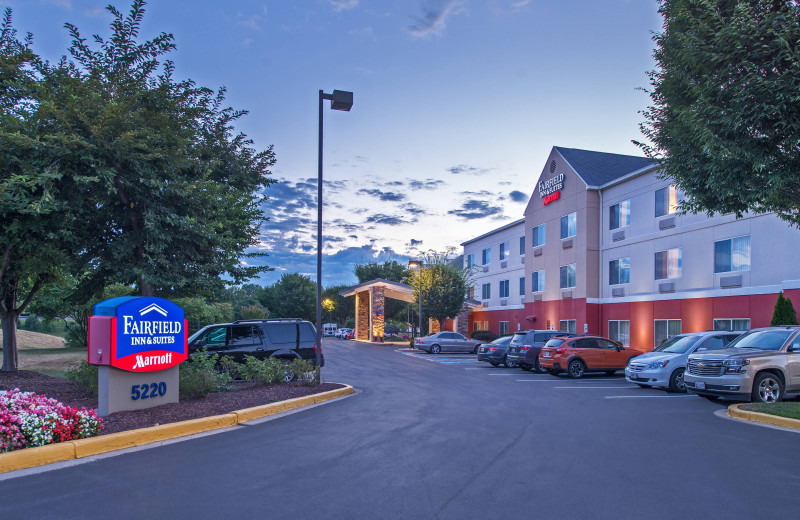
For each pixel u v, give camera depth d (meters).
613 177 30.02
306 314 78.56
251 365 13.61
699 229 22.77
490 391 15.21
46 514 4.95
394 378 19.09
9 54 11.48
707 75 10.87
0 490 5.65
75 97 9.98
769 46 9.89
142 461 6.87
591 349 19.83
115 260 11.56
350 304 87.19
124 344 9.07
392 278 82.06
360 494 5.60
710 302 22.02
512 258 40.72
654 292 25.23
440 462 6.90
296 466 6.66
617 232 27.80
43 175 9.38
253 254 17.16
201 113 14.25
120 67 11.75
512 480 6.12
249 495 5.53
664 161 12.59
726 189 10.73
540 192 33.94
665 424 9.80
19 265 11.35
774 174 10.19
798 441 8.25
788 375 12.06
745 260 20.66
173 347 10.06
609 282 28.48
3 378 13.19
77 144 9.92
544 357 20.55
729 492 5.68
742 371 11.83
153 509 5.10
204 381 11.04
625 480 6.12
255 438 8.30
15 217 9.96
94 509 5.09
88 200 10.98
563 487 5.86
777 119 9.95
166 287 12.62
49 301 25.88
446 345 35.06
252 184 17.17
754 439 8.41
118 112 10.21
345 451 7.47
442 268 42.06
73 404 9.85
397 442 8.07
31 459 6.59
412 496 5.55
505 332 41.25
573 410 11.56
